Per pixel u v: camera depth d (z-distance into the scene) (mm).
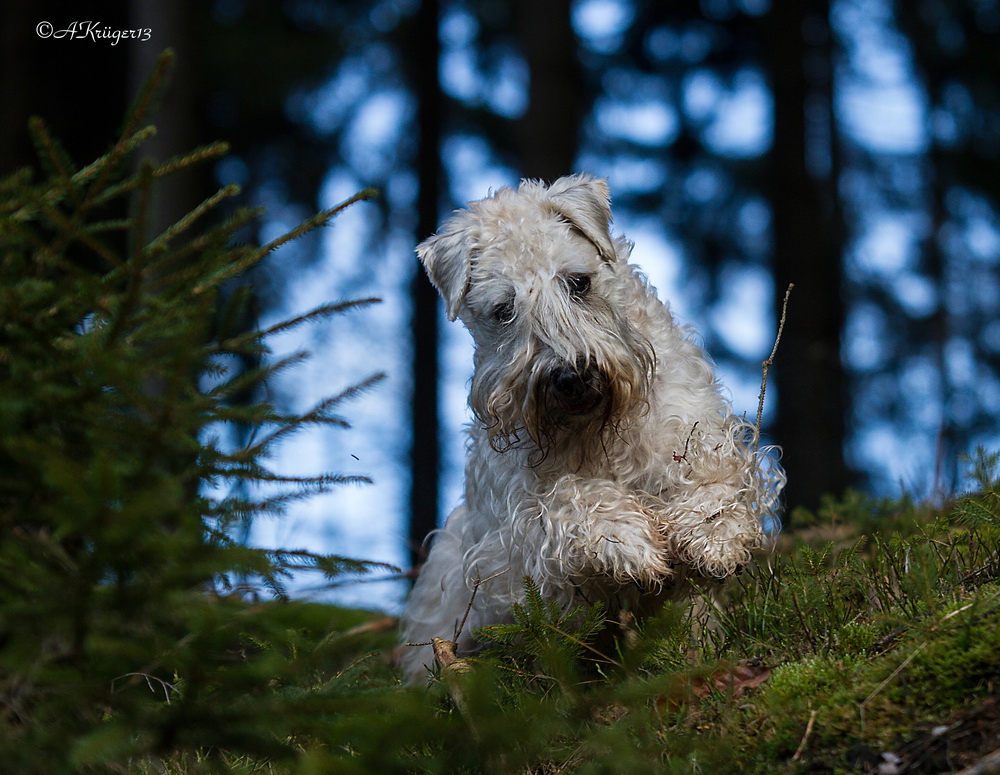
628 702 3094
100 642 2688
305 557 3150
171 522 2842
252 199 17672
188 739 2807
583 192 5527
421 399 17469
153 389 5922
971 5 19344
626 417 5027
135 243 2910
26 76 10398
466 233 5500
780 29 15883
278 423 3102
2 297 2928
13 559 2725
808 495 14195
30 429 2936
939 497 6547
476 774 2922
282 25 17109
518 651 4164
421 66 18078
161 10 10398
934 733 3027
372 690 2984
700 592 4469
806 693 3459
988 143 19734
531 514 5094
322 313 3312
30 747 2684
